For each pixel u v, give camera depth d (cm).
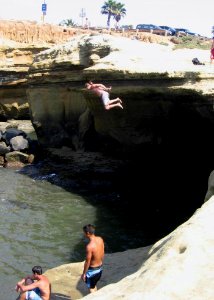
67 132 3042
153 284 566
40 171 2686
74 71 2734
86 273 982
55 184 2414
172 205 2091
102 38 2572
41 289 954
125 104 2314
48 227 1744
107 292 600
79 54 2702
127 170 2534
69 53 2748
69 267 1215
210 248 646
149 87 1981
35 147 3078
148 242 1625
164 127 2322
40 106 3116
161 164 2509
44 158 2978
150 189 2323
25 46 4772
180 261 610
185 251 639
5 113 4753
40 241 1593
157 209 2031
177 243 677
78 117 2991
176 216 1936
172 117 2191
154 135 2411
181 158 2411
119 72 2083
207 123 2036
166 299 529
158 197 2205
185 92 1838
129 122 2442
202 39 6144
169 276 575
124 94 2170
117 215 1930
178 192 2278
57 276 1161
